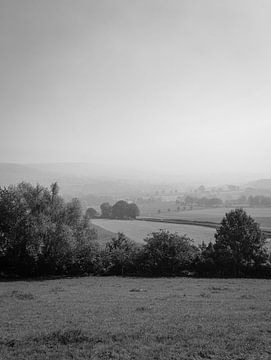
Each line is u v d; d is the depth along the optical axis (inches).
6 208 2215.8
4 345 680.4
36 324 852.0
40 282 1968.5
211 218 7160.4
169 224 6225.4
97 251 2413.9
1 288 1701.5
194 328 773.3
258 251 2367.1
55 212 2416.3
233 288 1679.4
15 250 2208.4
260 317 900.6
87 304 1172.5
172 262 2372.0
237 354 627.5
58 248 2244.1
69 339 697.6
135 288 1673.2
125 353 631.2
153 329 769.6
